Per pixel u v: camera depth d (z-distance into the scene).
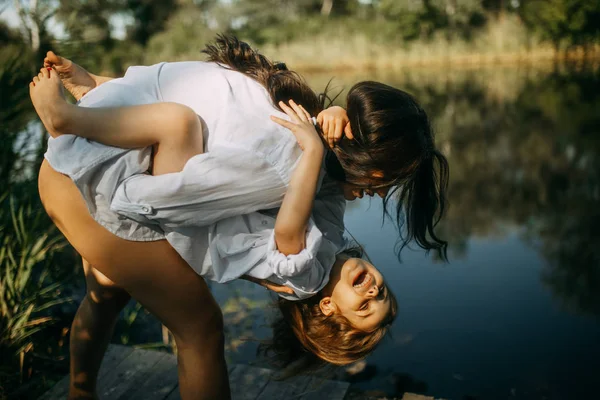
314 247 1.38
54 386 2.21
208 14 27.00
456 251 4.35
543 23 19.42
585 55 19.33
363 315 1.55
